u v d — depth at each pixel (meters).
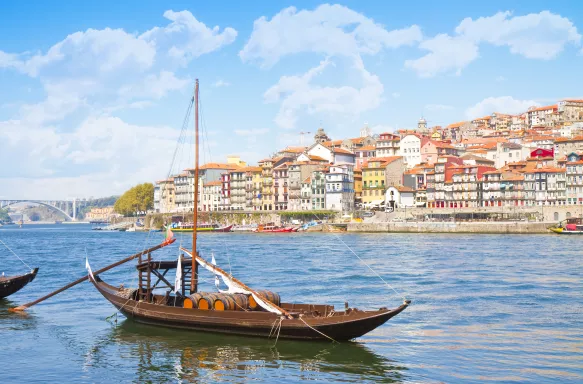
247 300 49.50
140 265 54.56
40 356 44.41
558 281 75.75
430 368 40.41
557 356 42.66
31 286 77.88
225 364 41.69
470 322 53.03
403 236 182.38
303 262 104.81
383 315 43.34
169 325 50.78
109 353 44.78
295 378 38.94
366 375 39.22
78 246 170.62
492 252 117.94
